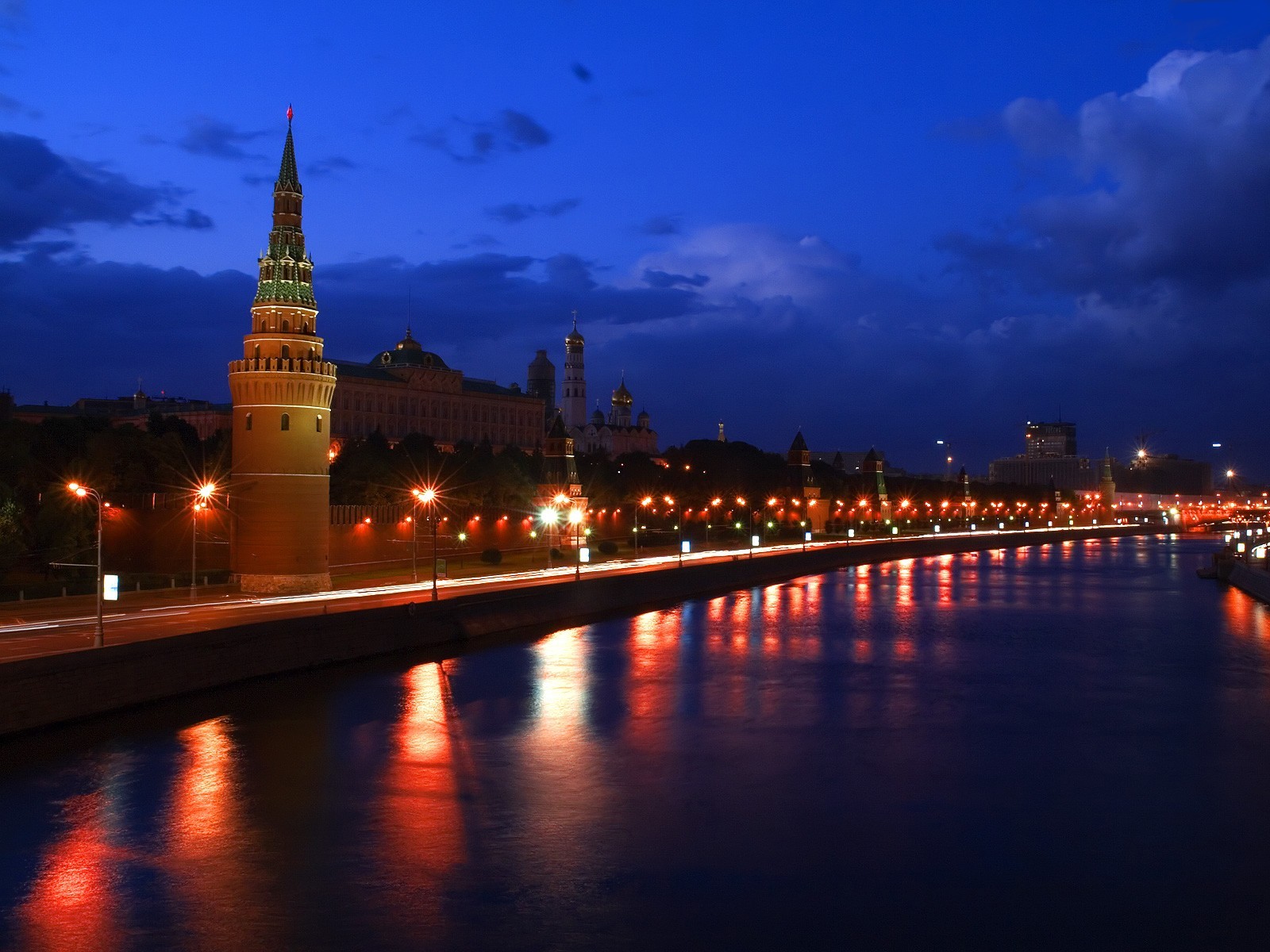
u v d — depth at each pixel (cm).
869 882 3538
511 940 3084
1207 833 4041
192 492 10931
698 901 3369
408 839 3875
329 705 5900
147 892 3381
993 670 7612
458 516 14375
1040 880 3575
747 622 10431
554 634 9306
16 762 4638
